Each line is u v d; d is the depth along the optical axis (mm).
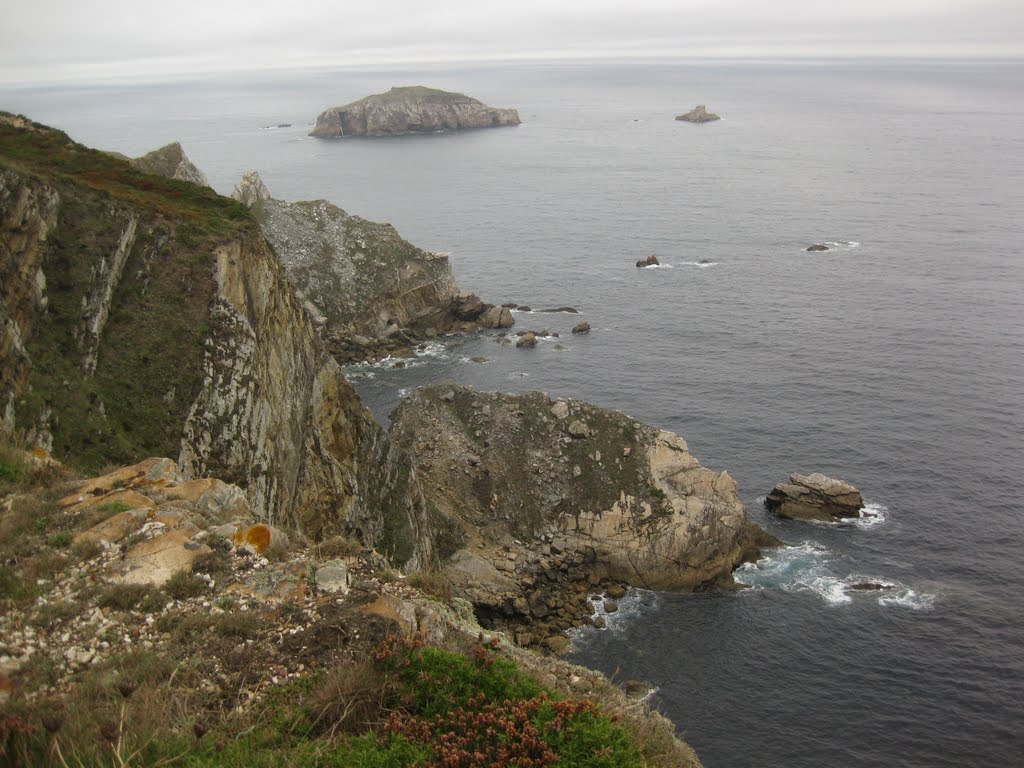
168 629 14273
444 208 189750
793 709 45781
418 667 13930
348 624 14836
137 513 17734
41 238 37000
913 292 120000
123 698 12227
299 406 43906
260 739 12234
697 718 45156
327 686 13219
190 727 12070
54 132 50344
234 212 46750
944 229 157250
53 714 11344
